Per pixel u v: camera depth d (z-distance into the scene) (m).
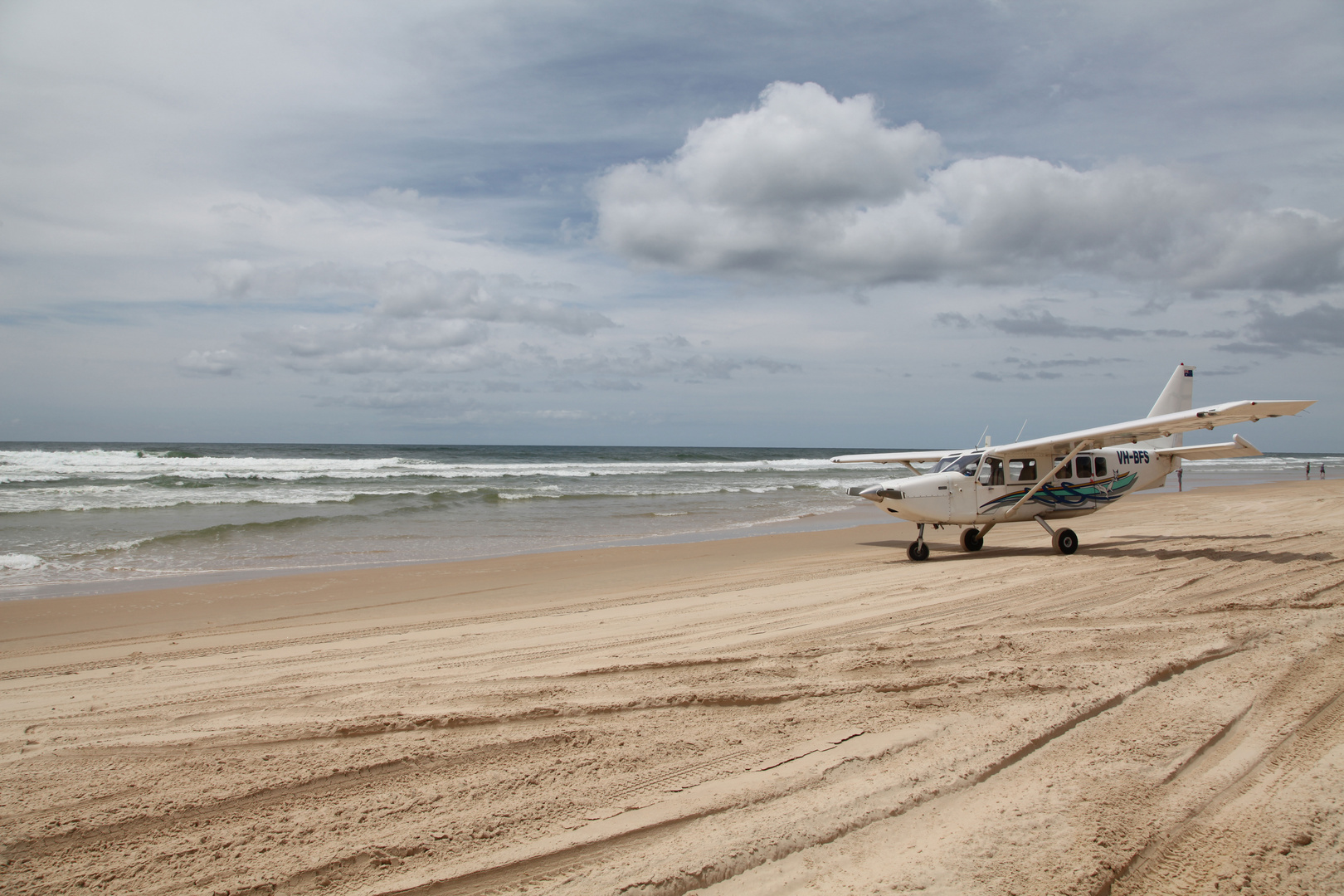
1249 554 9.89
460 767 3.47
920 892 2.40
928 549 12.80
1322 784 3.10
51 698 4.98
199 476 31.08
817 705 4.19
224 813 3.08
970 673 4.67
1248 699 4.07
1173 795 3.03
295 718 4.22
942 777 3.23
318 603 9.12
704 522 19.56
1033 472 12.02
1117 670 4.61
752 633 6.32
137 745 3.87
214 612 8.59
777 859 2.64
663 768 3.40
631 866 2.61
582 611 8.02
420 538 15.70
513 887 2.52
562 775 3.36
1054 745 3.55
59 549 13.48
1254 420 9.82
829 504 25.00
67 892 2.54
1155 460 13.07
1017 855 2.60
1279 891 2.39
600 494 27.91
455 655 5.91
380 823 2.96
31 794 3.28
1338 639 5.18
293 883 2.57
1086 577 8.61
